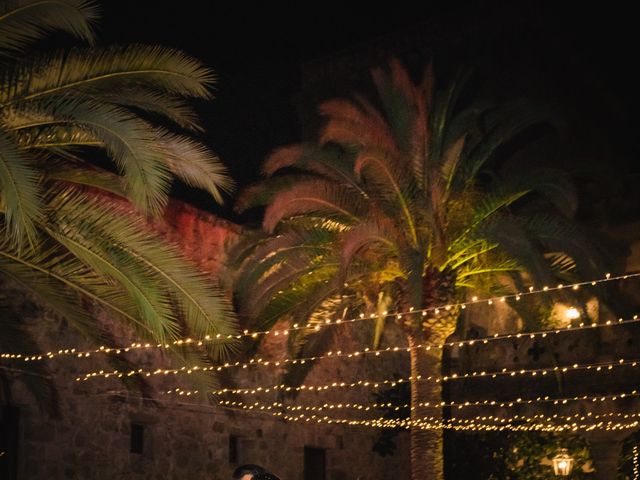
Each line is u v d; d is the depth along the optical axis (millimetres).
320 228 16203
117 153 11039
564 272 16547
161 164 11641
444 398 23547
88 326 12938
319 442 21047
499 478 23141
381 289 17031
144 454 16625
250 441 19062
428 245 16094
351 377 22328
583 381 21703
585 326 16109
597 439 21188
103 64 11672
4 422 14539
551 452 22828
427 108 16625
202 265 18531
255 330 16625
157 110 12344
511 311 23016
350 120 15727
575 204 15367
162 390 17109
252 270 16156
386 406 23125
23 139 11883
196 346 14305
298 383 17219
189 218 18391
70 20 11016
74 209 11781
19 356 13352
